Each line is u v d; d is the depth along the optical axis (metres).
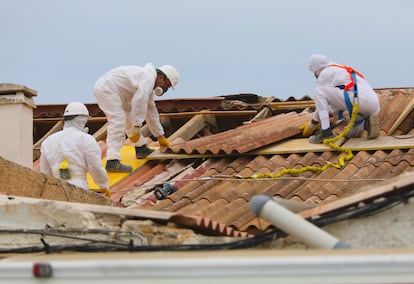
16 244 17.25
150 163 30.44
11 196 18.25
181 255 12.01
